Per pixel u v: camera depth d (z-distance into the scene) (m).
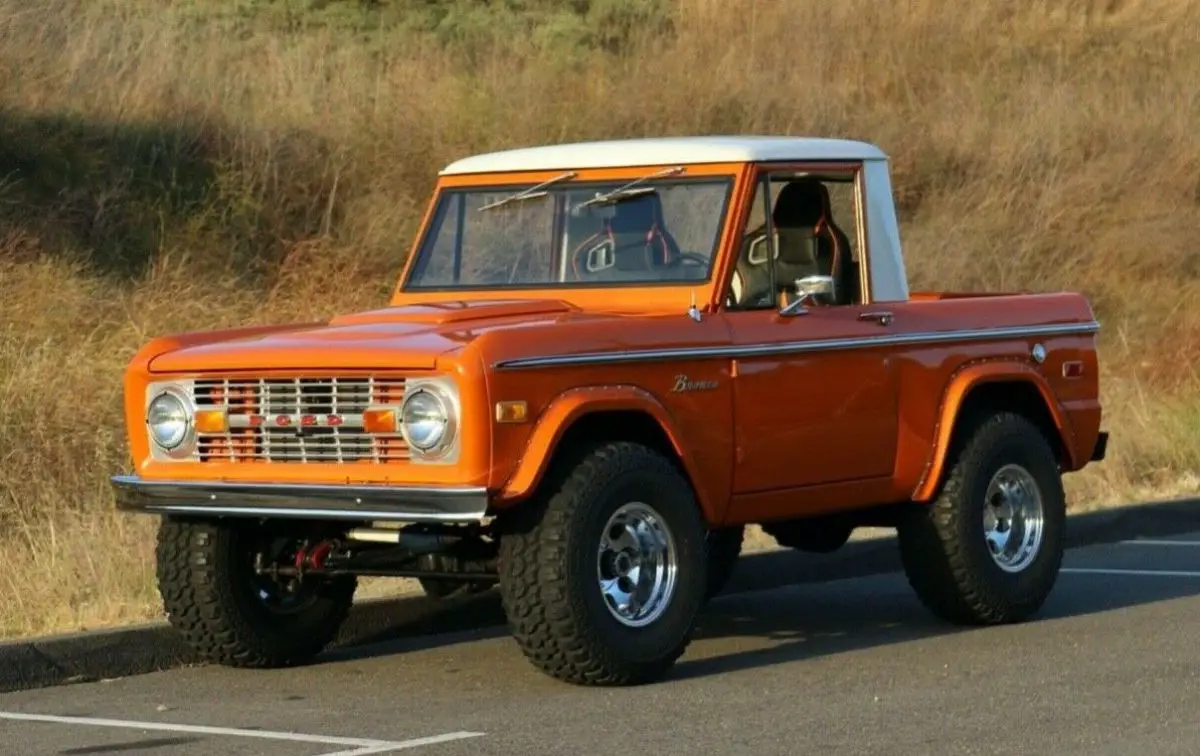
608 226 10.39
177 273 18.59
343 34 26.20
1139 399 19.45
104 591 11.16
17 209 18.72
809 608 12.15
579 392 8.98
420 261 10.94
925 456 10.80
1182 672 9.54
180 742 8.16
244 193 20.25
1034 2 33.72
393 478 8.84
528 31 27.58
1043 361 11.56
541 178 10.69
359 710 8.87
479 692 9.28
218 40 24.42
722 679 9.49
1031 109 29.39
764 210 10.25
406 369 8.77
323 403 9.04
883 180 11.03
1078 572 13.66
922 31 31.22
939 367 10.86
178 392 9.47
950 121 28.48
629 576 9.24
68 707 9.11
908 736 8.01
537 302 9.98
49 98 20.52
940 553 10.95
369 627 11.07
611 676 9.08
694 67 27.12
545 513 8.89
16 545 12.21
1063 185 27.14
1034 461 11.39
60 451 14.23
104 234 19.05
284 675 9.99
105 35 22.16
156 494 9.38
